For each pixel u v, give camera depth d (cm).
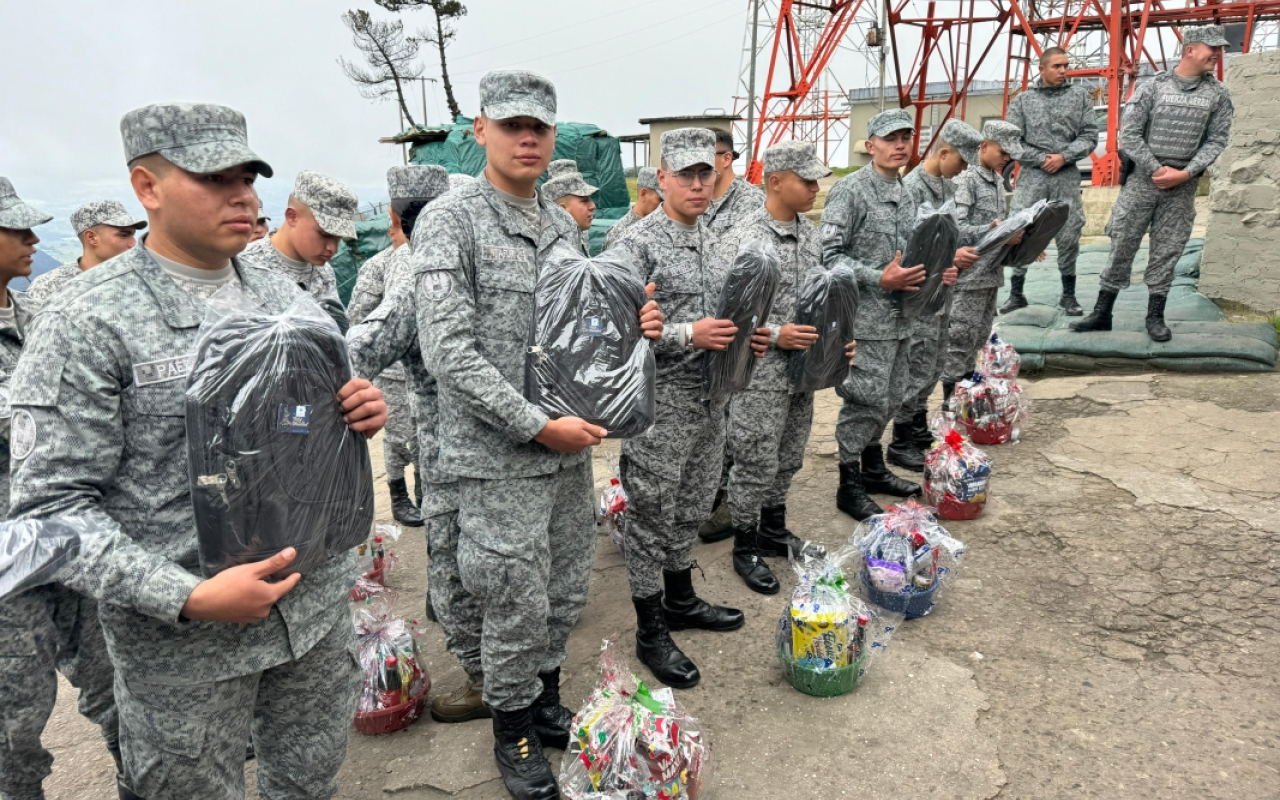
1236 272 681
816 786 226
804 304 315
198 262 154
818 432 538
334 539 158
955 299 496
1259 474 396
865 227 385
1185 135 535
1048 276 834
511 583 217
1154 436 457
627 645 307
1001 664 276
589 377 212
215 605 136
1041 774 225
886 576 301
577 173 488
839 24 1877
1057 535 360
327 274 339
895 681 270
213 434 139
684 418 273
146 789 159
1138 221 568
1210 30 518
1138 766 225
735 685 276
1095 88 2128
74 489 137
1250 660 266
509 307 215
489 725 267
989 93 2720
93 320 138
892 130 371
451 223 206
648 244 280
